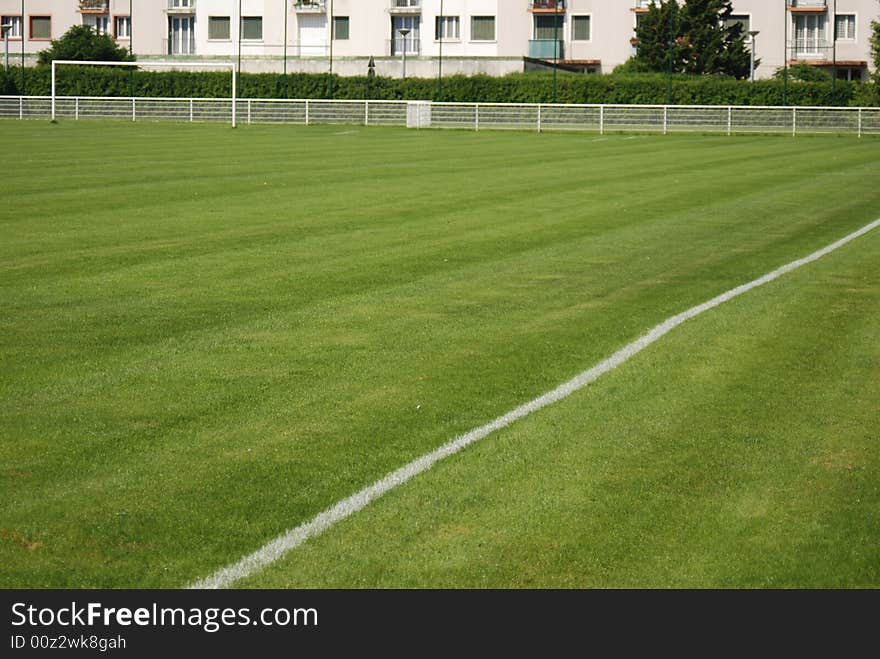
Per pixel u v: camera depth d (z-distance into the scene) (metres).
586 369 8.69
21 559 5.37
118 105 56.81
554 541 5.61
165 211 17.89
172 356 8.94
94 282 11.91
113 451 6.76
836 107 50.84
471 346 9.34
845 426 7.38
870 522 5.88
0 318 10.20
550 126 52.88
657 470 6.55
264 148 34.59
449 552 5.48
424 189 21.92
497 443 6.96
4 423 7.25
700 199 20.92
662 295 11.60
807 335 9.91
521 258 13.78
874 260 14.04
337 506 5.96
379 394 7.96
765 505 6.08
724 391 8.16
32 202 18.95
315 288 11.70
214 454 6.72
